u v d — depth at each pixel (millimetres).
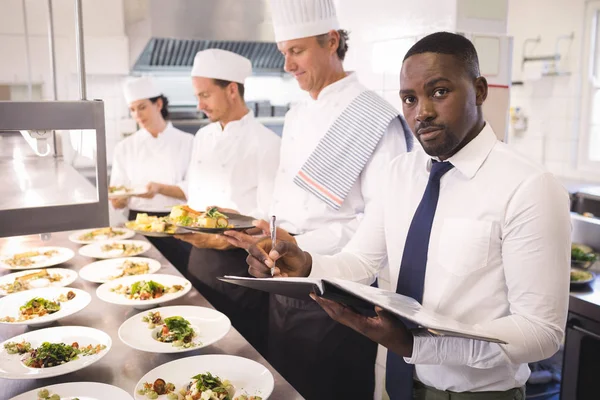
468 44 1286
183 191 3607
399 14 2658
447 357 1286
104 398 1350
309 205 2244
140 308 1946
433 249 1423
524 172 1291
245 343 1677
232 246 2578
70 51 4691
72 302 1945
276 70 5211
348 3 3068
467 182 1375
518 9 5074
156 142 3990
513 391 1451
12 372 1431
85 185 1374
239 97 2865
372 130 2070
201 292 2771
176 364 1494
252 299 2748
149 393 1351
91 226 1391
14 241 2816
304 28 2129
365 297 1158
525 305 1266
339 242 2150
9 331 1756
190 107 5035
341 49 2260
